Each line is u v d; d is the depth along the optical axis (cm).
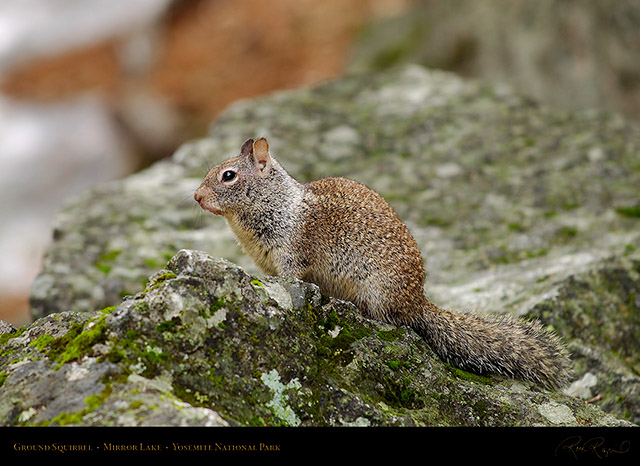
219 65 3162
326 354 700
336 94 1817
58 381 585
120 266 1241
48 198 2748
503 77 2200
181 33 3381
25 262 2522
